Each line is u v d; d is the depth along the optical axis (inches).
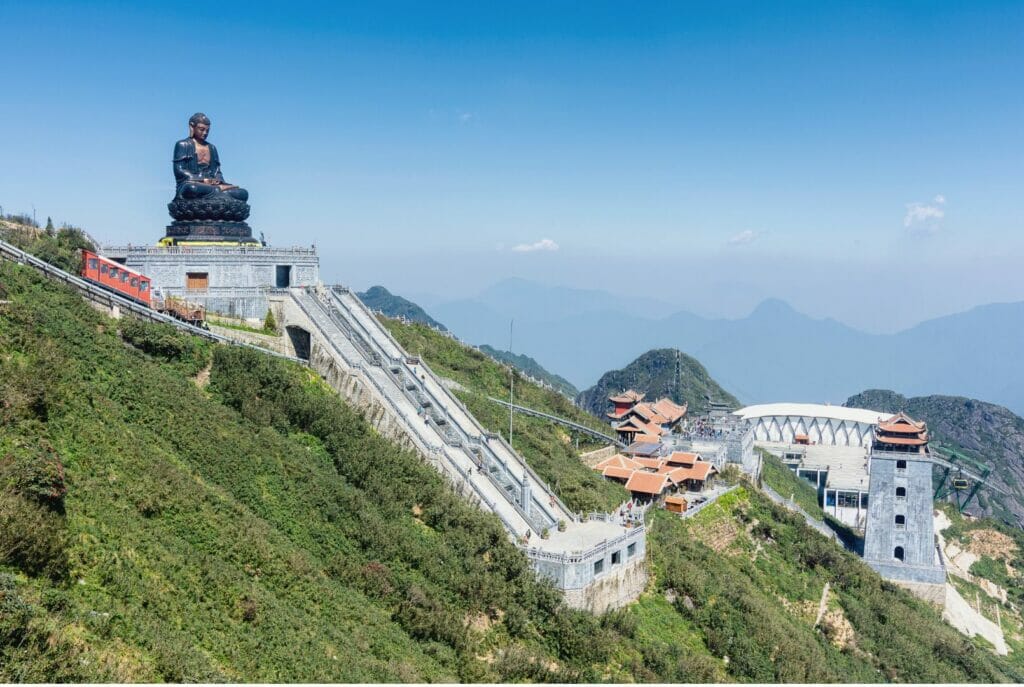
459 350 6067.9
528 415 5600.4
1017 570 6825.8
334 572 2578.7
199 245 4033.0
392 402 3540.8
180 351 3164.4
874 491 5462.6
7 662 1520.7
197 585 2075.5
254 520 2508.6
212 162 4180.6
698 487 5383.9
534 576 3043.8
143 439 2544.3
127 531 2084.2
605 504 4232.3
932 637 4352.9
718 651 3326.8
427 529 3056.1
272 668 1966.0
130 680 1631.4
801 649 3533.5
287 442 3036.4
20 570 1756.9
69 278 3093.0
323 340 3745.1
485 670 2497.5
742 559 4571.9
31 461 1971.0
